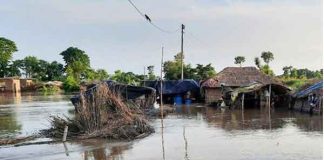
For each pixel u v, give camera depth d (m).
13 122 29.78
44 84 102.38
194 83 46.19
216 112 34.41
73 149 18.47
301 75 70.69
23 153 17.81
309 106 31.59
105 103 23.00
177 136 21.45
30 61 126.62
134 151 17.83
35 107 44.31
